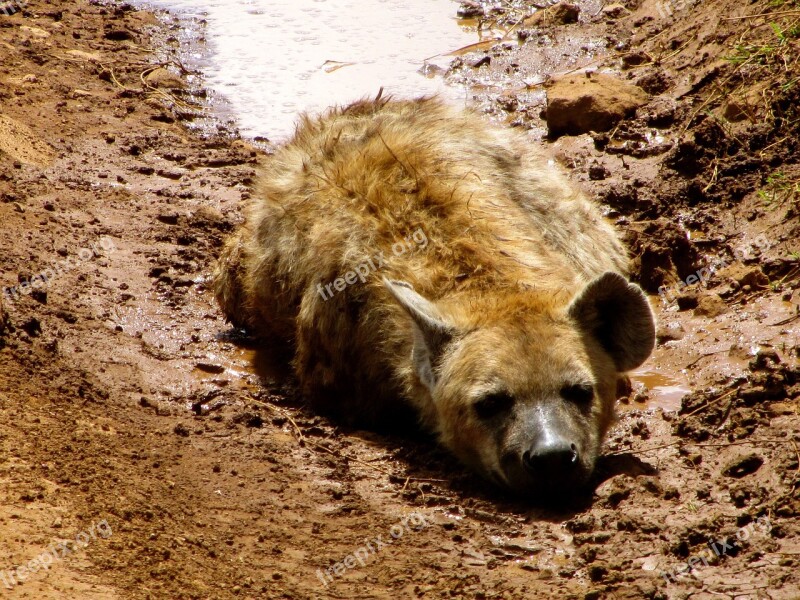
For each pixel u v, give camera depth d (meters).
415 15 24.05
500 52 21.38
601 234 13.42
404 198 11.52
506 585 8.44
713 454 10.17
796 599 7.80
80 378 11.82
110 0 25.58
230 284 13.55
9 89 19.62
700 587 8.12
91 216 15.73
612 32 21.08
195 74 21.69
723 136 15.95
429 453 10.97
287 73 21.48
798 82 16.09
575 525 9.25
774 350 11.60
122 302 13.84
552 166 14.52
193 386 12.40
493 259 10.84
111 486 9.41
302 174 12.69
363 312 11.34
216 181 17.30
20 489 8.87
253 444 11.05
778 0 18.11
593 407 9.91
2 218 15.08
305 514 9.73
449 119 13.44
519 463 9.48
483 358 9.81
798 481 9.24
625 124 17.58
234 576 8.32
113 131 18.75
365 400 11.69
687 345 12.45
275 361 13.17
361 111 14.04
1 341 11.90
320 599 8.18
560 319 10.10
